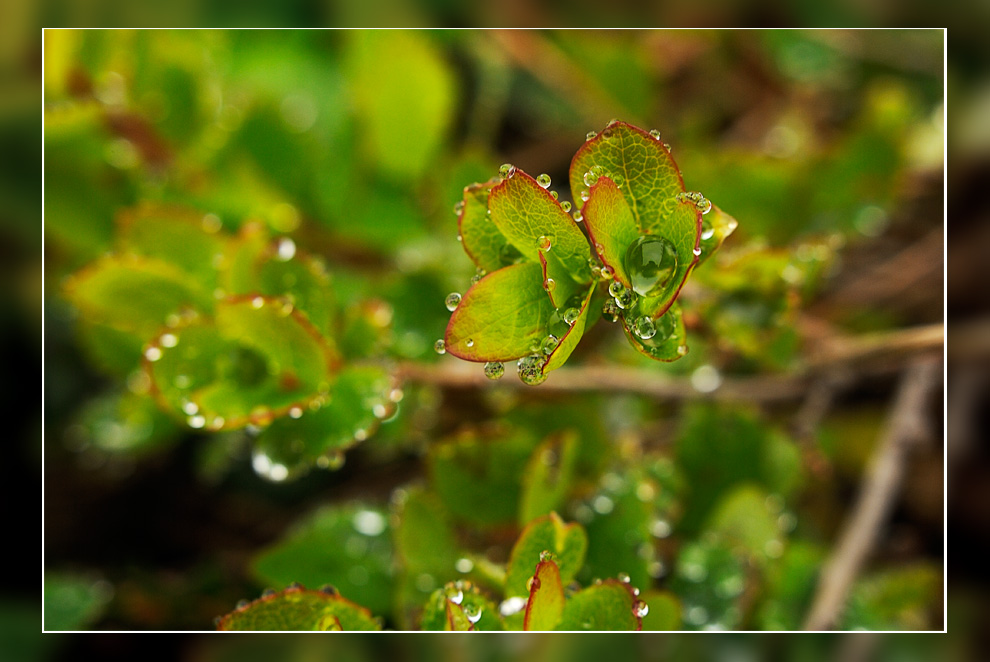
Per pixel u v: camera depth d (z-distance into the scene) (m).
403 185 0.42
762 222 0.41
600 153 0.31
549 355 0.30
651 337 0.31
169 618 0.39
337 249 0.42
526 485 0.34
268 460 0.34
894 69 0.50
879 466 0.37
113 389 0.47
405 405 0.38
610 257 0.30
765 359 0.35
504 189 0.31
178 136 0.40
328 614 0.32
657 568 0.36
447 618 0.32
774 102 0.52
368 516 0.36
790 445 0.37
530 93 0.54
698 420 0.37
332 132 0.45
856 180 0.42
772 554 0.36
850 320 0.47
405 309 0.39
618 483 0.35
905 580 0.37
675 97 0.53
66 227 0.40
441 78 0.41
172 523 0.46
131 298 0.35
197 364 0.34
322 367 0.34
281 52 0.48
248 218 0.40
